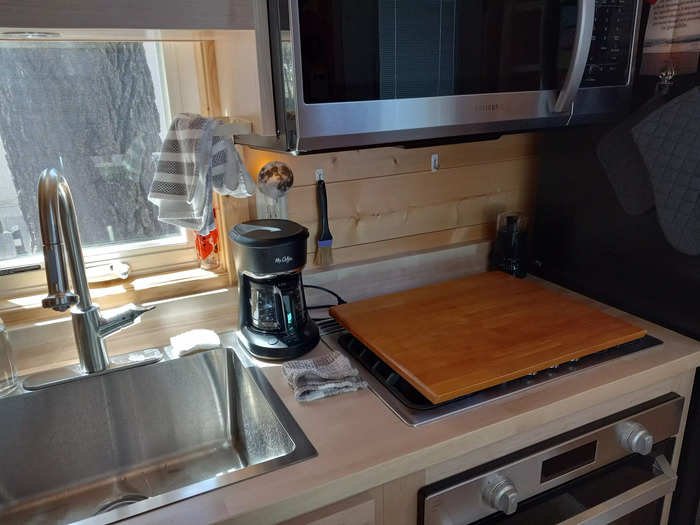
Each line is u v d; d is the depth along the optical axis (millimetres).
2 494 1028
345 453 837
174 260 1314
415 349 1081
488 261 1604
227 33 949
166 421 1153
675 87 1107
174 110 1228
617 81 1146
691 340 1176
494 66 1004
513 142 1568
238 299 1212
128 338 1188
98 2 765
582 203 1376
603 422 1067
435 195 1500
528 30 1012
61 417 1066
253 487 771
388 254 1483
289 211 1316
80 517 1015
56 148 1154
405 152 1416
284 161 1277
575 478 1063
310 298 1357
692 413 1218
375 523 874
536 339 1118
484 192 1574
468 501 923
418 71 935
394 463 824
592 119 1174
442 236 1552
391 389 1007
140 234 1283
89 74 1144
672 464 1238
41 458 1061
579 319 1211
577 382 1020
